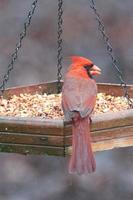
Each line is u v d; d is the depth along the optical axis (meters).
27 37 16.23
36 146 8.43
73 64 8.99
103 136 8.56
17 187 13.62
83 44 16.20
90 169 7.95
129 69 15.84
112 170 13.80
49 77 15.45
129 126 8.71
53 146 8.39
